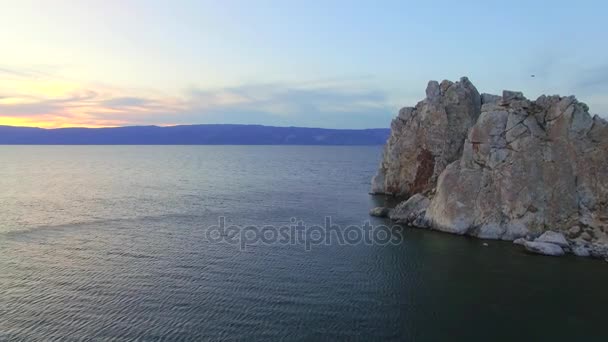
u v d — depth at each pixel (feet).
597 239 181.37
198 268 160.25
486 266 163.84
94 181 451.53
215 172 582.35
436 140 295.07
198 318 118.93
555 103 209.56
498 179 210.79
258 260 170.60
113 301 129.80
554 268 161.07
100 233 212.64
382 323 117.29
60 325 114.32
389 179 349.00
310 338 108.58
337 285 144.15
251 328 113.50
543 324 116.98
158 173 560.20
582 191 192.75
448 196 221.25
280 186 414.00
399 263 167.22
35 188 385.70
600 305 128.57
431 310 125.29
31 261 167.22
